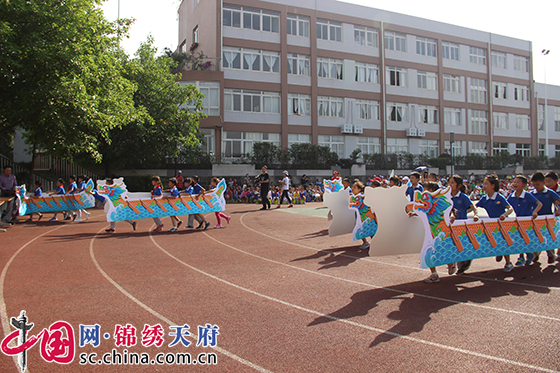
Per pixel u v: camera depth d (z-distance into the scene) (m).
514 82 43.41
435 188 6.50
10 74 11.70
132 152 23.02
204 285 5.89
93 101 13.95
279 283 6.02
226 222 13.69
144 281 6.10
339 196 9.89
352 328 4.21
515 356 3.53
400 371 3.25
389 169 33.06
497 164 37.69
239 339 3.94
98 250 8.60
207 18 31.11
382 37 35.56
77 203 14.38
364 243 8.80
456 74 39.69
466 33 40.28
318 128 32.97
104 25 15.14
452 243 6.09
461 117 39.94
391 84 36.47
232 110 30.16
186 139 24.42
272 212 16.86
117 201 11.30
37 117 12.92
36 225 13.16
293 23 32.44
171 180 11.88
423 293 5.48
